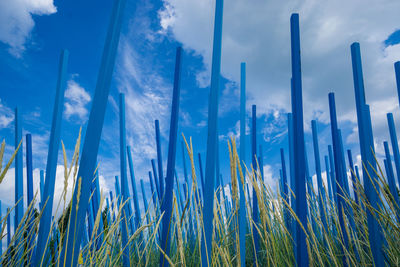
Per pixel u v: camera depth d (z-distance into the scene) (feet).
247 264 8.80
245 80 6.52
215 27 4.84
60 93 5.73
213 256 4.34
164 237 4.93
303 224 4.38
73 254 3.31
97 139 3.75
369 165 5.29
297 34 5.14
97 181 8.64
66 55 5.96
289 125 8.00
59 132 5.58
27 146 8.32
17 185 7.54
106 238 4.84
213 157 4.22
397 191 7.93
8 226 9.57
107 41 4.13
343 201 6.95
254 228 7.15
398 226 4.85
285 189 9.56
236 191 4.28
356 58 5.85
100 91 3.90
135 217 9.73
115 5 4.30
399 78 7.97
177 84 5.68
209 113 4.44
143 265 7.11
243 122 6.07
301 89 4.87
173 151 5.30
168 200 5.05
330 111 7.43
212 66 4.65
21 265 4.85
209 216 4.00
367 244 5.97
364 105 5.60
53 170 5.35
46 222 5.04
